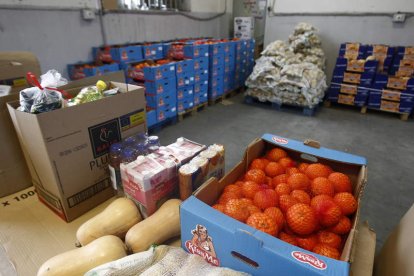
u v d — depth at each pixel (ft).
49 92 2.86
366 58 12.01
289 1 14.52
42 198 3.33
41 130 2.59
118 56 10.35
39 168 2.98
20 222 3.10
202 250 2.26
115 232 2.85
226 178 2.94
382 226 5.64
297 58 12.30
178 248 2.50
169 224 2.79
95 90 3.34
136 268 2.24
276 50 12.40
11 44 8.56
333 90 12.74
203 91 12.25
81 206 3.20
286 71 11.59
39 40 9.21
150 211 2.92
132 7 12.23
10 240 2.87
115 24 11.53
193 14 15.56
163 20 13.74
